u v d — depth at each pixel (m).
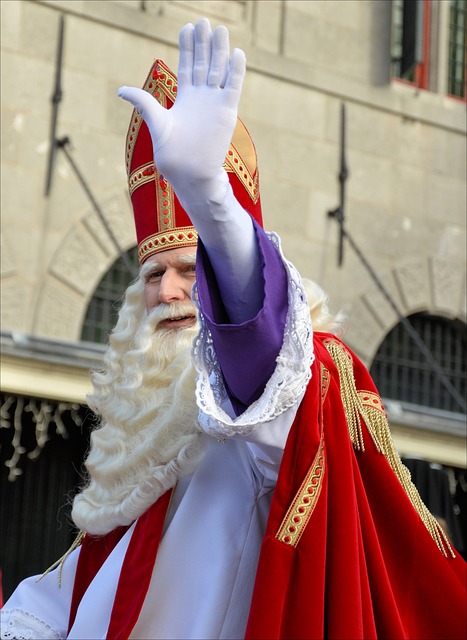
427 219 14.00
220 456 3.08
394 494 2.91
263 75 13.21
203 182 2.52
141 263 3.59
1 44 11.87
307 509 2.70
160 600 2.96
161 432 3.16
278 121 13.22
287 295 2.64
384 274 13.63
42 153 11.90
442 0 14.61
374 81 13.88
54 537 11.16
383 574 2.79
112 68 12.36
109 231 11.66
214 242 2.57
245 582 2.91
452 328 14.12
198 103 2.56
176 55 12.68
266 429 2.68
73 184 11.98
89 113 12.20
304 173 13.29
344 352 3.12
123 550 3.17
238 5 13.17
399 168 13.91
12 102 11.83
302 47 13.46
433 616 2.87
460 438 11.87
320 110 13.50
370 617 2.71
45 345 10.48
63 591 3.56
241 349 2.59
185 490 3.12
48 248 11.79
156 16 12.61
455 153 14.28
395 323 13.51
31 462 11.16
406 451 11.54
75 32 12.23
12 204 11.68
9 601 3.59
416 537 2.89
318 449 2.73
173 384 3.29
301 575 2.65
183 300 3.41
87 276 11.94
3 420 10.85
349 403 3.00
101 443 3.38
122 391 3.38
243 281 2.60
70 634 3.13
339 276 13.27
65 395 10.38
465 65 14.67
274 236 2.69
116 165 12.28
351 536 2.72
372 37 13.93
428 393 13.78
